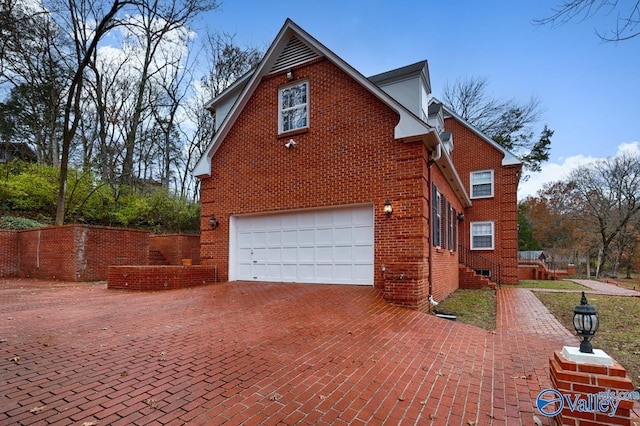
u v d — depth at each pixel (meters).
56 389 3.38
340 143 9.57
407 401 3.36
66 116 16.89
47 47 19.19
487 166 17.42
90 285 12.38
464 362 4.48
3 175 19.42
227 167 11.82
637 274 34.38
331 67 9.93
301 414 3.01
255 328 5.56
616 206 31.17
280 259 10.74
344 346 4.78
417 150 8.41
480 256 17.22
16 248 16.33
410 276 7.26
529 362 4.55
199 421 2.84
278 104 10.89
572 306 9.41
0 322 6.03
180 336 5.15
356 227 9.47
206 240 12.05
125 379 3.64
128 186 22.59
